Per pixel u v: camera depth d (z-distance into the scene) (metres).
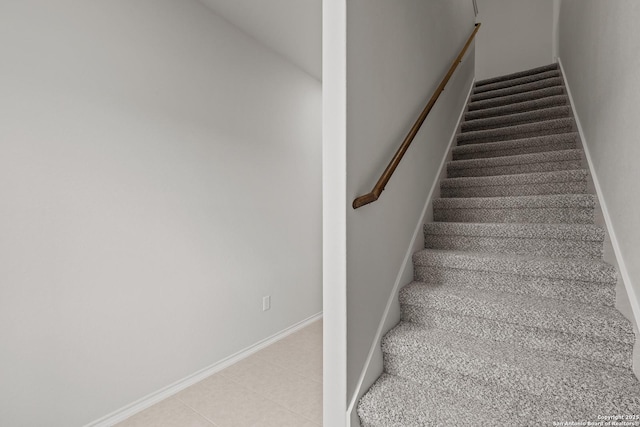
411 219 1.84
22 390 1.46
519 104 3.02
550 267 1.45
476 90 3.85
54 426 1.55
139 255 1.91
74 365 1.62
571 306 1.34
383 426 1.14
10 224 1.44
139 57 1.93
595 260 1.51
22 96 1.48
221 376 2.28
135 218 1.90
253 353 2.67
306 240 3.33
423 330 1.48
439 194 2.41
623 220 1.32
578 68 2.36
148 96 1.97
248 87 2.69
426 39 2.08
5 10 1.43
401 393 1.25
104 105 1.77
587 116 2.02
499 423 1.07
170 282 2.08
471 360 1.21
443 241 1.96
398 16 1.63
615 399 1.00
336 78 1.16
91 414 1.68
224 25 2.47
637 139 1.19
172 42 2.11
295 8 2.35
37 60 1.52
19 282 1.46
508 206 1.98
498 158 2.41
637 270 1.16
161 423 1.76
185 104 2.19
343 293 1.15
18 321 1.45
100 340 1.73
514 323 1.33
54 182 1.57
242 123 2.62
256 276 2.74
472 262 1.63
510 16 4.83
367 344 1.31
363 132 1.29
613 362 1.16
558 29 3.46
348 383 1.17
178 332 2.12
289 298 3.10
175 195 2.12
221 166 2.44
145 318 1.93
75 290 1.64
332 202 1.17
